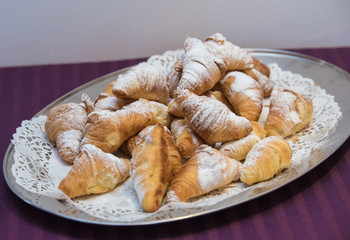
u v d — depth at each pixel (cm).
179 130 61
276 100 65
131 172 54
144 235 50
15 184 56
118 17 90
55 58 94
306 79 74
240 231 50
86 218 50
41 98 79
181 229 50
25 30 90
